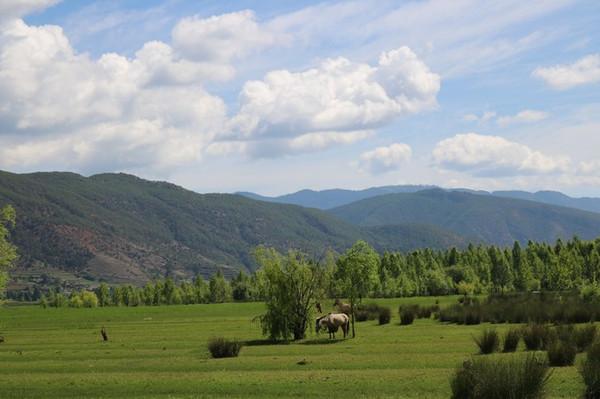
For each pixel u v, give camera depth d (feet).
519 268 499.10
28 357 136.67
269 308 167.94
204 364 111.24
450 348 120.47
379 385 80.02
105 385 89.45
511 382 59.72
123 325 256.52
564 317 171.94
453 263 569.23
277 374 94.22
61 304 610.24
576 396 68.13
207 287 583.17
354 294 167.12
